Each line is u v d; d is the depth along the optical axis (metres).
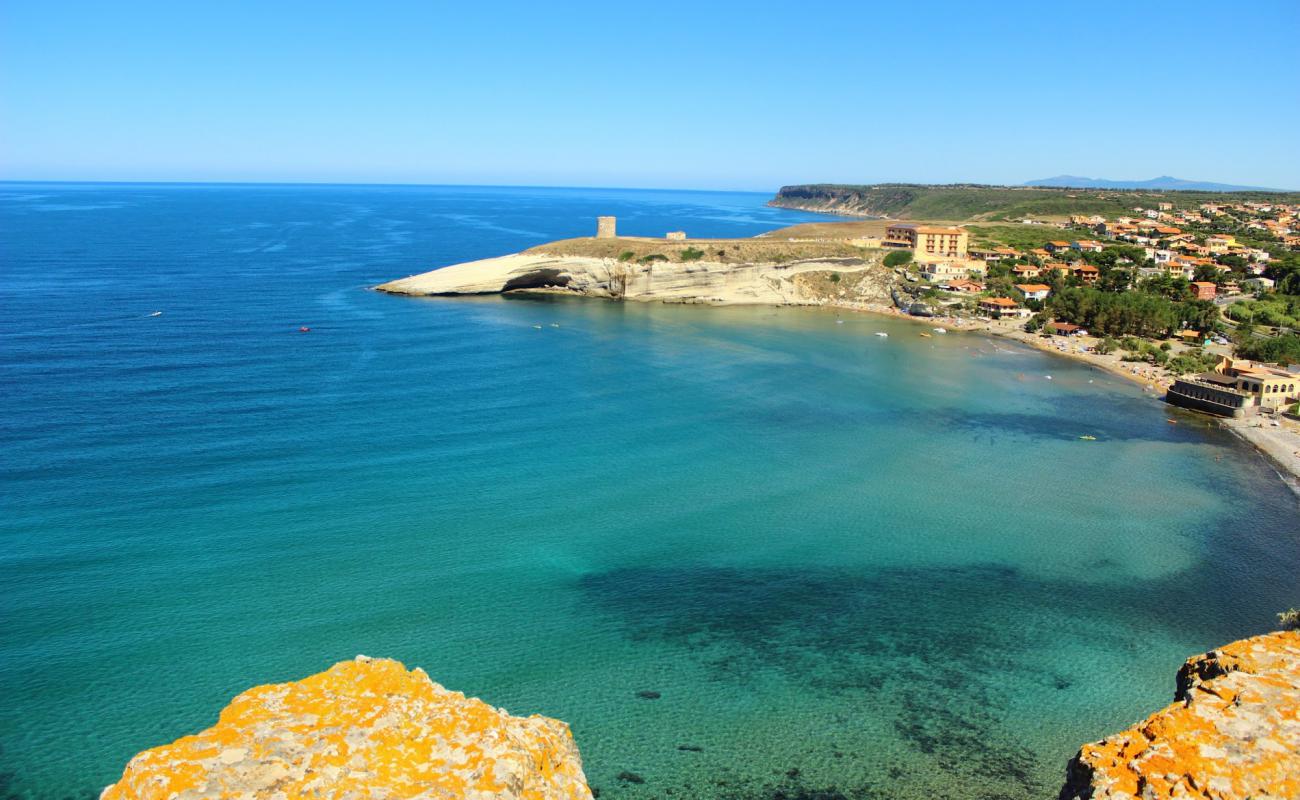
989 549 54.72
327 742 12.29
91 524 53.03
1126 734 12.30
